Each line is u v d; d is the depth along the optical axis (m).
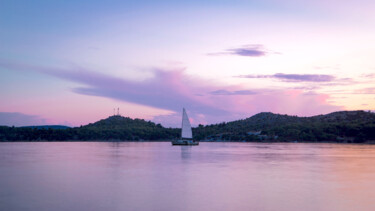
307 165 69.12
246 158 89.12
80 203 33.62
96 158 87.94
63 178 49.75
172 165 68.56
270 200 35.09
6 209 31.47
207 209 31.62
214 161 79.06
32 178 49.56
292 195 37.59
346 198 36.22
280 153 113.62
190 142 197.75
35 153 111.88
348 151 128.88
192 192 38.94
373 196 37.19
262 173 55.56
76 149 145.25
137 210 31.20
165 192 38.97
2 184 44.41
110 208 31.77
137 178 49.75
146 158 88.56
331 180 48.22
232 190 40.28
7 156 96.38
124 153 112.62
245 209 31.62
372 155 102.44
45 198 35.78
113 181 46.75
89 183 45.09
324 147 174.38
